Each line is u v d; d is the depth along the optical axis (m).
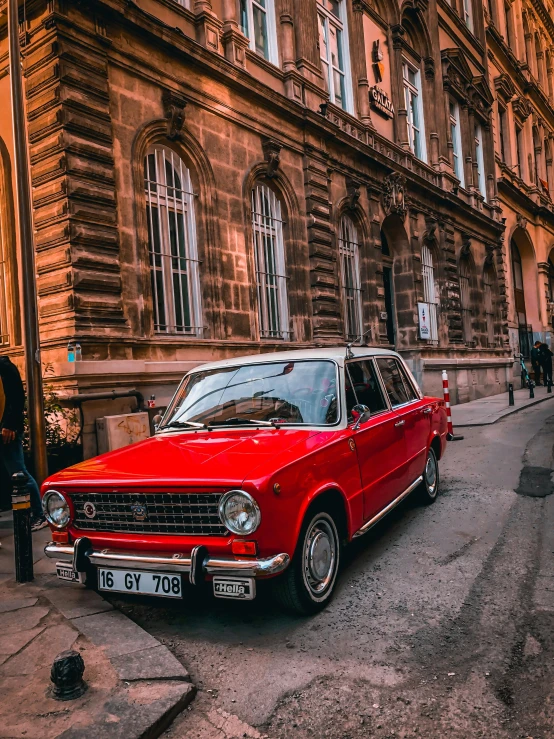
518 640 3.51
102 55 8.83
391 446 5.38
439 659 3.34
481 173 25.88
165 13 10.27
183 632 3.86
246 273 11.41
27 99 8.62
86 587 4.62
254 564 3.42
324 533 4.17
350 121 15.29
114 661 3.33
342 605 4.13
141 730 2.69
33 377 6.68
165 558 3.63
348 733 2.74
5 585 4.71
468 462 9.32
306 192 13.49
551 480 7.72
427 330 18.70
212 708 2.98
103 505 4.00
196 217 10.59
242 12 12.55
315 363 5.02
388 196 16.84
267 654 3.50
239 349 11.02
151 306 9.40
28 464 7.20
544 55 37.34
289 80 13.20
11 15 6.71
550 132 37.06
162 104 9.88
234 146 11.39
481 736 2.67
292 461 3.76
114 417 8.15
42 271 8.46
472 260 23.50
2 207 9.76
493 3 28.97
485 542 5.35
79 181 8.34
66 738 2.64
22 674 3.26
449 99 22.84
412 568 4.78
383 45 17.92
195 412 5.05
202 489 3.62
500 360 25.03
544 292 32.72
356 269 15.84
